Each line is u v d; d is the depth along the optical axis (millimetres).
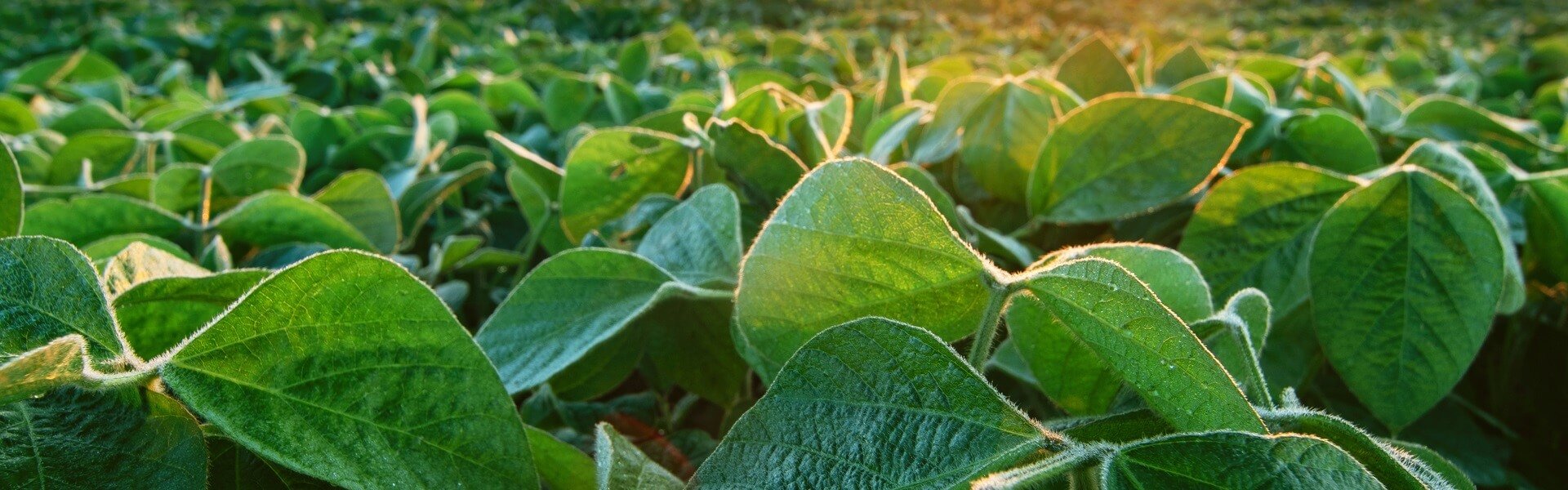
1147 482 238
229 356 263
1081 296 276
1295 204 502
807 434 270
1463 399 676
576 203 590
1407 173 444
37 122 892
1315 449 232
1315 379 598
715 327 451
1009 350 432
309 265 270
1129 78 763
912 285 312
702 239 441
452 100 1021
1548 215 558
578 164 575
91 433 253
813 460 266
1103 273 268
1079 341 292
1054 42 1669
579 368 461
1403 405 438
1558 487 681
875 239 308
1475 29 2316
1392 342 440
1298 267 498
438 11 2312
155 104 1078
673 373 472
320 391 268
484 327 406
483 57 1569
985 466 255
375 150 874
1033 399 512
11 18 2016
